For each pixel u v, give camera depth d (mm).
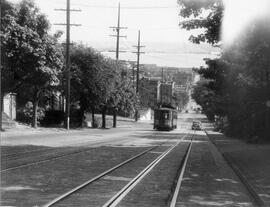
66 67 50594
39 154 23859
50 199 11672
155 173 18156
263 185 15117
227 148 33625
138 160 23250
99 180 15523
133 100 73688
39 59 40219
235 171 19688
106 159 23000
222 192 14039
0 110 39406
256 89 33156
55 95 58281
